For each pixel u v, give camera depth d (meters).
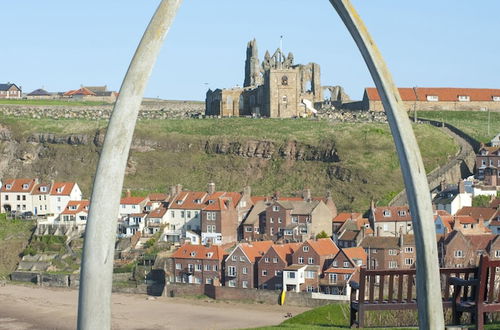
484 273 35.94
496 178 165.88
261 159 195.50
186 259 130.50
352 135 191.25
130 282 133.50
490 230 133.62
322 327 43.59
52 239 156.12
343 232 137.75
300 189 182.88
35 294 131.00
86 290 25.52
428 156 184.12
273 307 116.25
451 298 39.41
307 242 121.62
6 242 158.12
